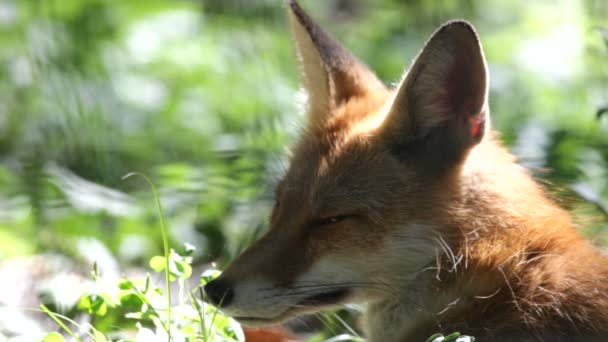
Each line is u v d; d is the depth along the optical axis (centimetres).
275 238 954
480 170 958
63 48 1867
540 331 879
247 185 1350
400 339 958
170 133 1702
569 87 1820
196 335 887
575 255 919
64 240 1283
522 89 1788
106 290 906
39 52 1817
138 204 1378
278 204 1005
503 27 2250
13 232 1327
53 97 1716
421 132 957
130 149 1634
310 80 1077
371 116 1023
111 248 1306
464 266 931
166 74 1964
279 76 1922
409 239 945
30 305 1170
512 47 2061
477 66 923
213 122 1755
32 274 1237
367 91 1070
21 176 1431
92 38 1956
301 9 1075
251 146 1463
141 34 2077
